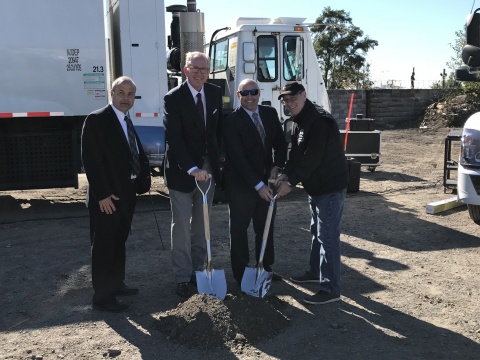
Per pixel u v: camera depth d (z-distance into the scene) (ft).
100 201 13.17
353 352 11.66
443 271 16.89
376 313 13.71
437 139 62.95
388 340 12.23
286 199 28.81
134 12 24.52
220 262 18.06
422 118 79.15
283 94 13.67
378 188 31.94
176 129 14.37
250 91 14.49
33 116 23.71
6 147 24.23
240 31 27.96
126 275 16.72
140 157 14.32
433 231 21.71
